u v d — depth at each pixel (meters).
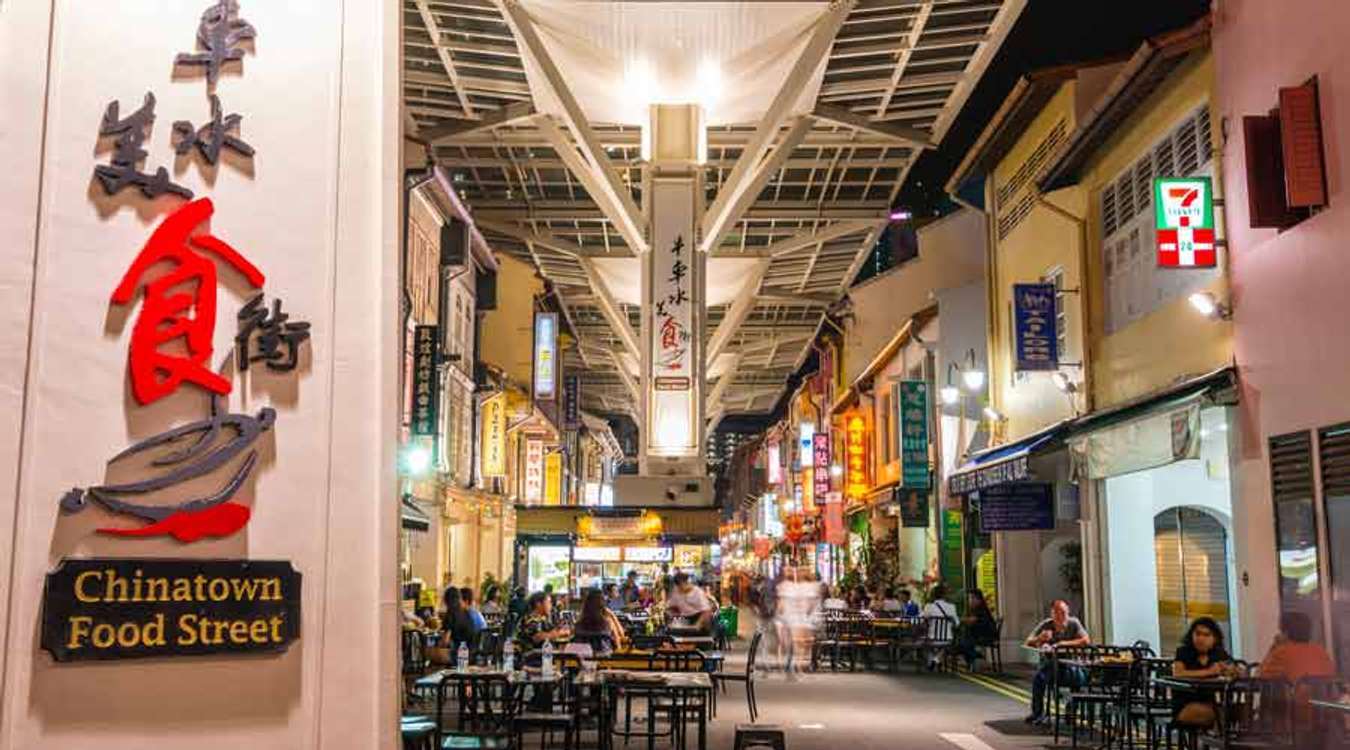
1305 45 11.38
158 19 3.42
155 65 3.39
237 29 3.46
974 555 25.08
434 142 31.09
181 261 3.31
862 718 15.63
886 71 29.20
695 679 11.38
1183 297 14.40
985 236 23.44
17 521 3.10
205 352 3.29
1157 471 17.05
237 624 3.20
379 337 3.44
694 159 29.30
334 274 3.43
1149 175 15.69
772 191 39.94
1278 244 11.96
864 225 40.94
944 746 13.11
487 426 34.41
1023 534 23.27
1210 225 12.98
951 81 29.77
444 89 30.06
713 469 97.88
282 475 3.31
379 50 3.57
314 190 3.46
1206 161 13.89
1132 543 17.22
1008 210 22.19
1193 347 14.07
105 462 3.18
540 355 38.81
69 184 3.28
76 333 3.21
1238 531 12.81
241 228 3.38
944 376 26.66
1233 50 12.88
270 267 3.39
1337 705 8.43
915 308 34.28
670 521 29.30
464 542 33.56
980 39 27.50
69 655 3.07
